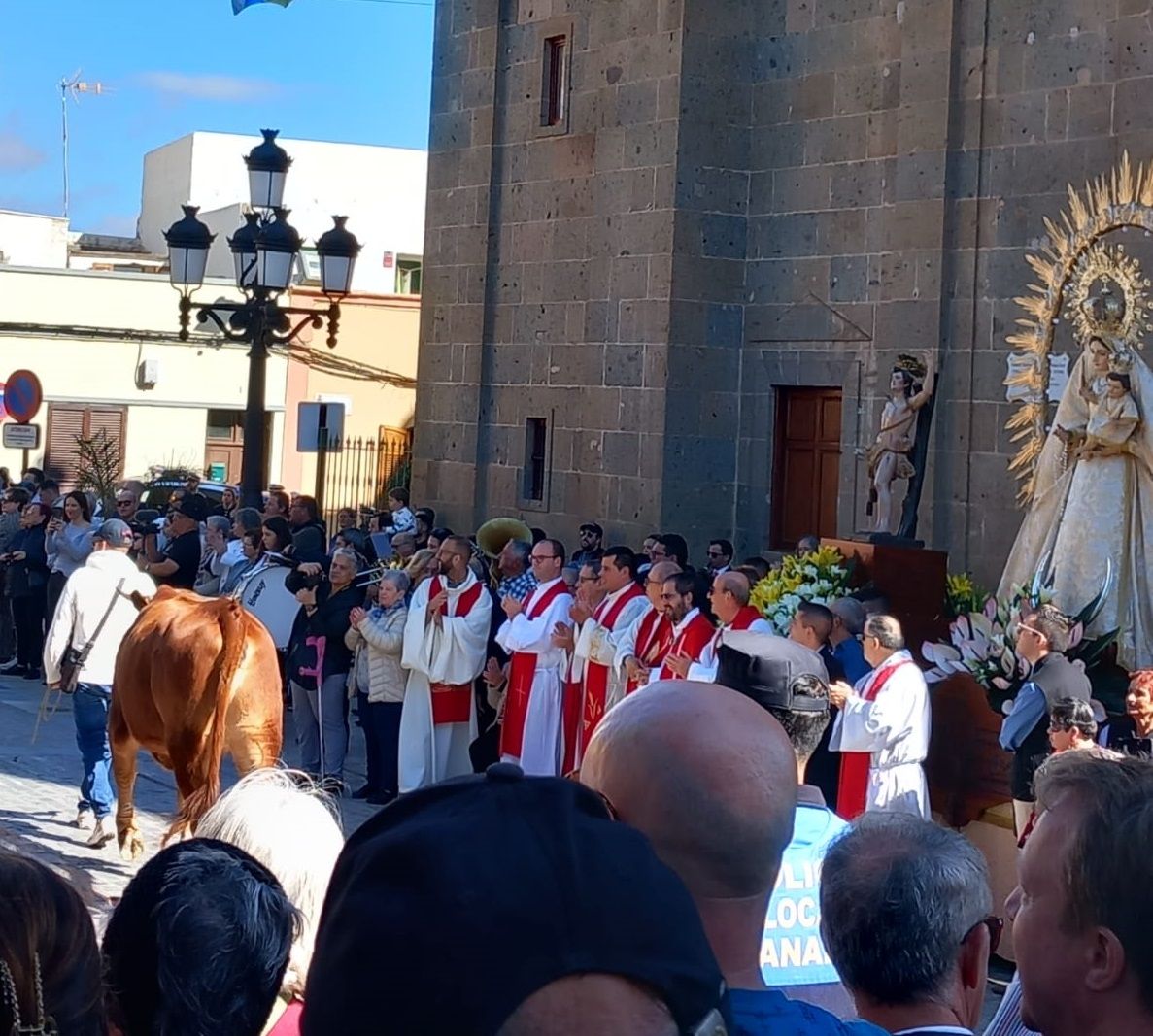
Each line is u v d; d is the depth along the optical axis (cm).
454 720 1253
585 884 178
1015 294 1383
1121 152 1306
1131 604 1116
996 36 1402
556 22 1764
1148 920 270
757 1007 258
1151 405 1107
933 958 313
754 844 262
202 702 895
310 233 4119
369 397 3288
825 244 1555
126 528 1122
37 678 1855
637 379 1644
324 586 1276
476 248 1869
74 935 212
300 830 372
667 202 1611
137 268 4112
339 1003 176
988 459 1397
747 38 1625
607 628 1161
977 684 972
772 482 1612
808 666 427
